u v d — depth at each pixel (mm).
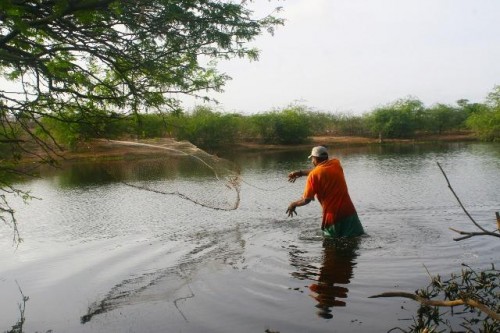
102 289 5609
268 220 9688
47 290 5656
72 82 5168
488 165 20594
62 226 10227
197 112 41594
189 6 4754
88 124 5438
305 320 4297
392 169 20578
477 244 6801
